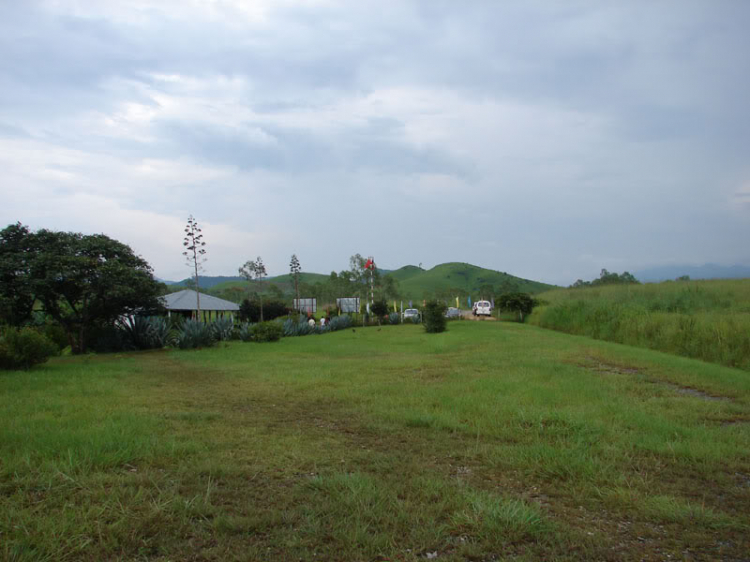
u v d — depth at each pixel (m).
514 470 4.56
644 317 19.36
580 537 3.17
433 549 3.02
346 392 8.62
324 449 5.10
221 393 8.67
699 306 22.55
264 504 3.60
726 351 13.55
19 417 6.16
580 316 26.00
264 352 17.48
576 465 4.52
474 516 3.39
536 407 7.14
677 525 3.42
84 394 8.34
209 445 5.08
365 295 75.56
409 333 30.33
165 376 10.91
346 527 3.23
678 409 7.29
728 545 3.14
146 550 2.90
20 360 11.70
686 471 4.57
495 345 18.20
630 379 10.05
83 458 4.39
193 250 28.92
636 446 5.29
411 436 5.75
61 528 3.05
